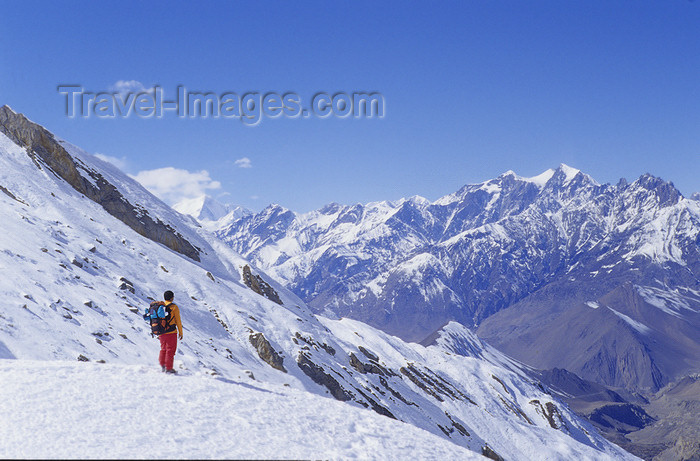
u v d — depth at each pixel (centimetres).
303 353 6347
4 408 1346
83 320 3177
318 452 1456
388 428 1902
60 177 7000
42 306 3009
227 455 1259
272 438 1465
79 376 1675
